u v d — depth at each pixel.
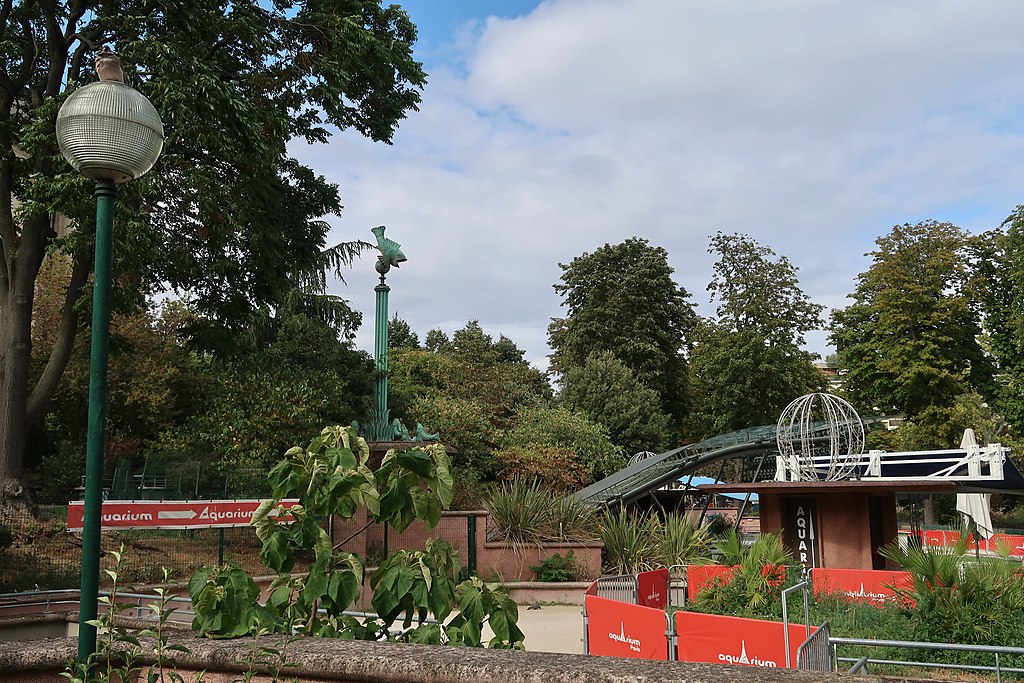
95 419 3.77
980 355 40.72
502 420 33.12
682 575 16.03
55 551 15.35
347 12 19.19
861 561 14.40
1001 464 19.28
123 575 14.11
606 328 47.06
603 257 48.50
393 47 20.02
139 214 15.09
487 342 47.78
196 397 29.39
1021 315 38.69
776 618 11.71
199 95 15.58
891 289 40.97
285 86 19.47
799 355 44.09
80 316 18.22
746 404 43.28
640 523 21.48
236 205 17.67
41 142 15.00
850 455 17.00
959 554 10.52
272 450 19.95
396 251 22.84
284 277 21.91
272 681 3.64
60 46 17.25
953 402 41.31
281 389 21.03
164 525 14.09
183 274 18.47
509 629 4.38
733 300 44.28
